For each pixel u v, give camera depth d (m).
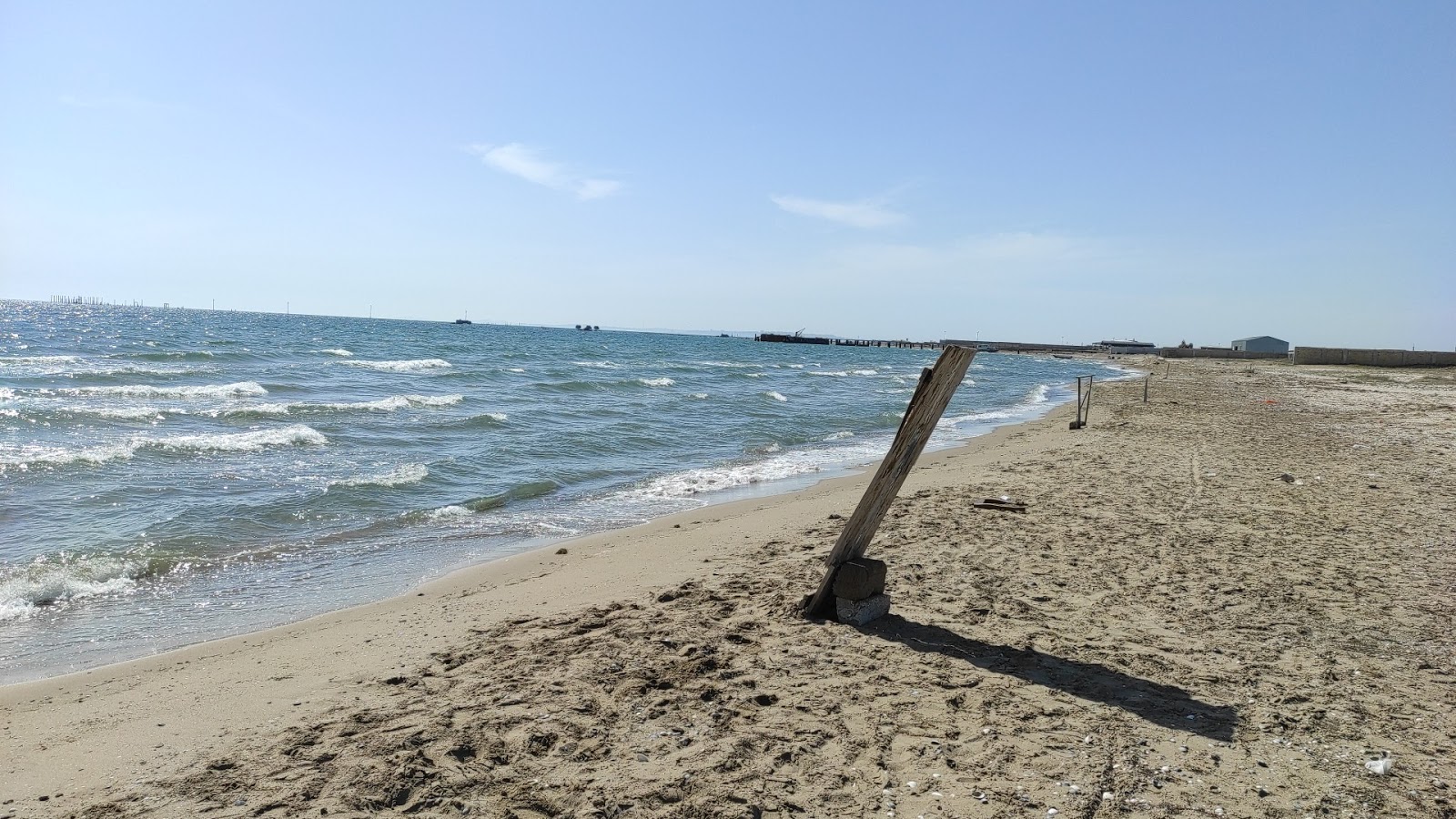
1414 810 3.45
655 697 4.58
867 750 3.94
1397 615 6.17
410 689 4.86
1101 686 4.75
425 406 23.11
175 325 90.62
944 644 5.43
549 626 6.00
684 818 3.36
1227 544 8.39
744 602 6.42
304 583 8.02
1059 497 11.08
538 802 3.50
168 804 3.58
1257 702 4.56
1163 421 23.56
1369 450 16.84
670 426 21.11
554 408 23.72
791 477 14.67
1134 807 3.44
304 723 4.44
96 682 5.44
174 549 8.99
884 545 8.30
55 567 8.21
